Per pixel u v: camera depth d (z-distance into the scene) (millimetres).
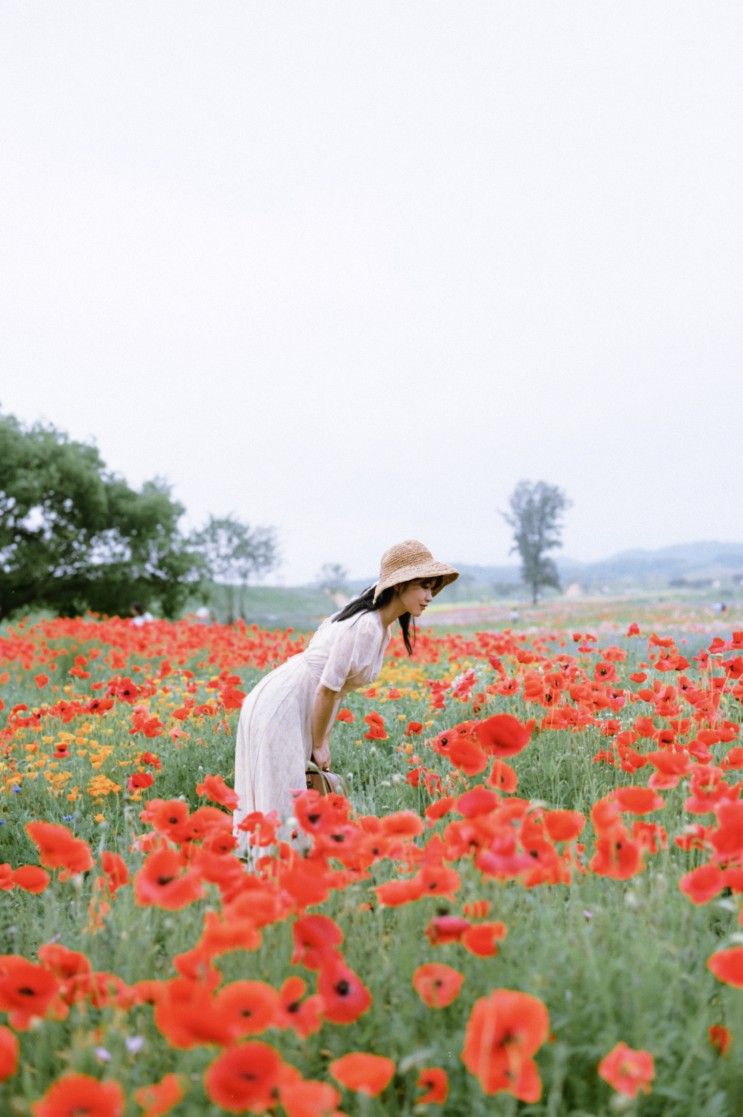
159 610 35250
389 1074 1706
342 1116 1798
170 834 2777
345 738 6191
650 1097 2018
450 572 3949
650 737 4461
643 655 8742
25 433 31922
